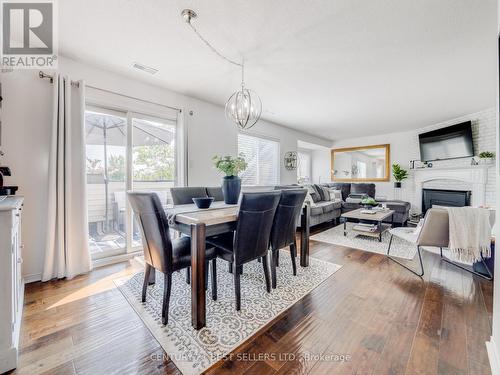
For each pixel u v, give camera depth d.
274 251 2.09
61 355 1.28
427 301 1.87
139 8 1.71
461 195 4.82
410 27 1.92
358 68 2.65
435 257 2.93
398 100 3.75
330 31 1.98
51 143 2.21
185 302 1.85
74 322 1.58
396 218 4.82
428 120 5.00
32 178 2.21
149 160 3.24
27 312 1.70
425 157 5.46
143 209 1.57
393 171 6.09
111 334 1.46
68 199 2.31
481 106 4.08
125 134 2.97
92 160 2.85
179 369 1.20
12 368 1.18
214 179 3.88
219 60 2.47
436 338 1.43
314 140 6.70
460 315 1.67
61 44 2.17
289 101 3.79
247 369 1.20
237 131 4.34
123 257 2.86
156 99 3.17
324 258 2.91
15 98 2.12
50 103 2.29
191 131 3.57
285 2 1.65
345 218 4.46
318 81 3.01
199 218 1.58
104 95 2.70
